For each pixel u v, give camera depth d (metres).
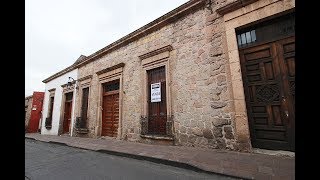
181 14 7.04
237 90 5.25
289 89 4.60
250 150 4.86
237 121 5.16
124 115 8.86
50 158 5.99
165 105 7.29
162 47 7.40
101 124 10.30
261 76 5.05
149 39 8.22
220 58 5.79
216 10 5.96
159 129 7.33
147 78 8.09
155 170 4.06
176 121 6.69
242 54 5.43
